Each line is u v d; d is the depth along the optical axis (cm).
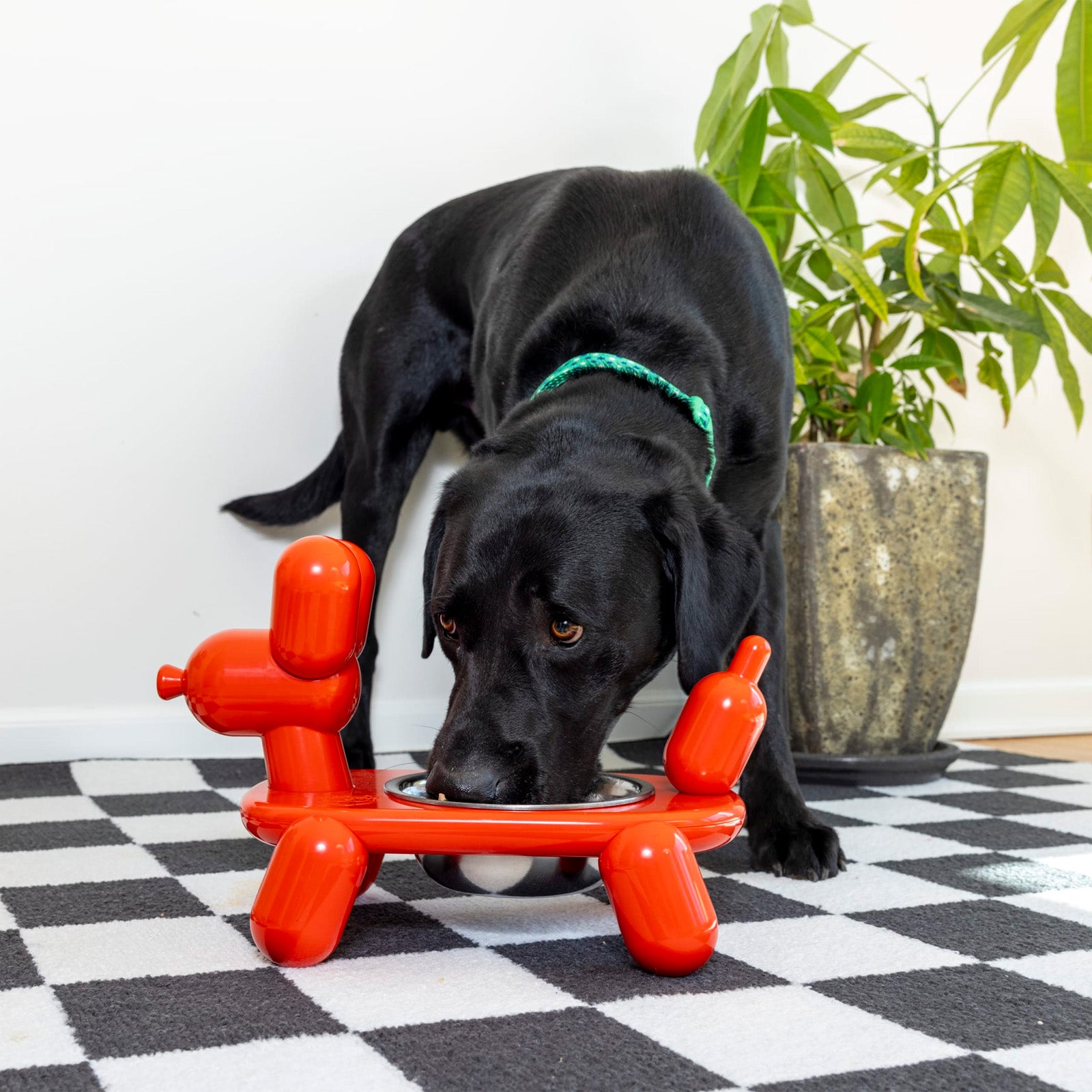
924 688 213
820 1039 85
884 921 120
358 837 101
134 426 214
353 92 226
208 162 217
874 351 230
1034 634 282
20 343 206
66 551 210
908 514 208
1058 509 283
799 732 212
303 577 106
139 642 216
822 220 237
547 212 169
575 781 111
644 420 130
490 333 169
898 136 228
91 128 210
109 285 212
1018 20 215
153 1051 80
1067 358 233
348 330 220
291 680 110
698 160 218
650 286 149
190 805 174
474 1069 78
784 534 208
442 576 114
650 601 116
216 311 219
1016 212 203
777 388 156
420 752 231
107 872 133
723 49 253
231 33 218
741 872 142
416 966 101
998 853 152
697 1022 88
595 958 104
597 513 113
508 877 109
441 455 238
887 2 267
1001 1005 93
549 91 239
